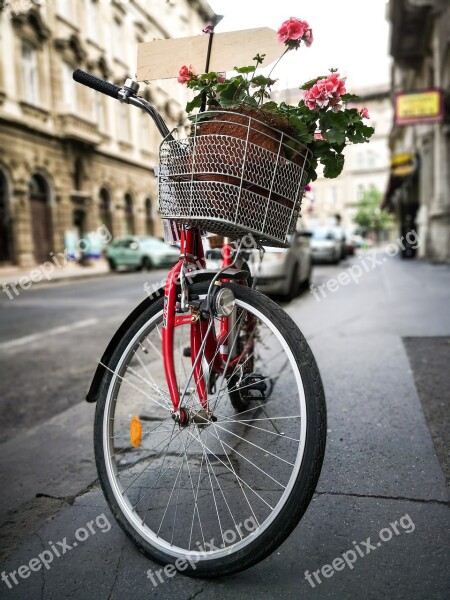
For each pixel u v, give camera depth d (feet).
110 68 82.12
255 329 7.45
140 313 5.87
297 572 5.05
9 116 61.57
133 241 67.72
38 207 69.26
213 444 6.75
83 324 22.35
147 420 9.30
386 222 184.65
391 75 99.09
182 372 6.94
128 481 6.92
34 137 66.59
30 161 66.03
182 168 4.89
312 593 4.75
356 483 6.65
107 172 84.17
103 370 5.93
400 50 61.36
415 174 72.84
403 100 45.68
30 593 5.01
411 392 10.05
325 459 7.36
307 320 19.47
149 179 98.94
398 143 113.91
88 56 76.69
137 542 5.42
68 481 7.49
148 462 7.42
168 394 5.90
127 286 42.04
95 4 78.38
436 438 7.88
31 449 8.83
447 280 32.12
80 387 12.79
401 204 102.22
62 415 10.46
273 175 4.78
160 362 13.12
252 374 6.91
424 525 5.67
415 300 23.48
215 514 6.06
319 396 4.82
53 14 69.00
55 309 27.91
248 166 4.67
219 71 5.99
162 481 6.86
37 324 22.86
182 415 5.51
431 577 4.86
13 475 7.84
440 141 50.88
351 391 10.34
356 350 13.88
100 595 4.91
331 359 13.05
